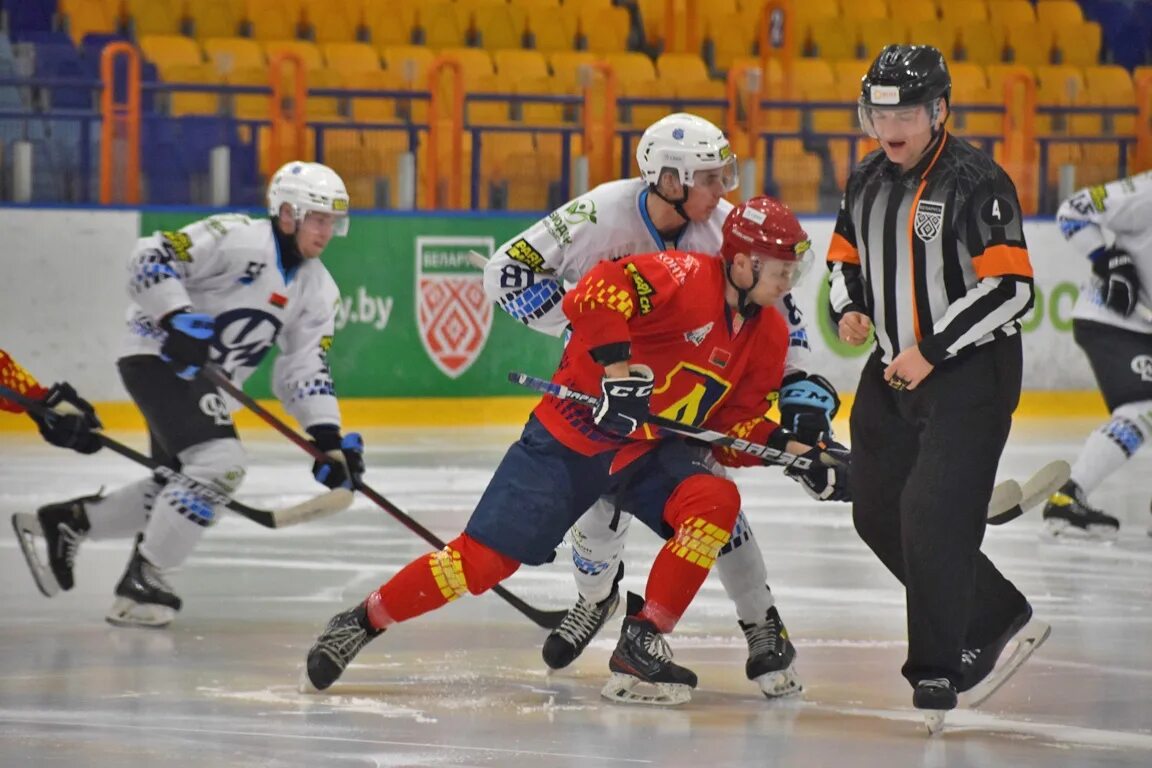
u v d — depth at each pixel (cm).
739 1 4153
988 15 4309
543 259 1337
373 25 3894
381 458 2669
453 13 3944
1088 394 3369
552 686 1331
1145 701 1295
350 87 3516
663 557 1259
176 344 1498
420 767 1075
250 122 3094
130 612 1556
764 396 1280
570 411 1259
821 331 3272
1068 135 3453
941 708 1133
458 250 3125
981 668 1212
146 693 1284
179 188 3064
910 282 1154
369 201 3150
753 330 1253
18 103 3069
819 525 2175
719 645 1506
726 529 1253
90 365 2925
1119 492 2467
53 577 1631
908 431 1181
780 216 1208
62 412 1545
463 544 1264
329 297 1609
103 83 2991
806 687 1339
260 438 2884
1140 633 1570
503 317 3148
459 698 1282
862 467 1205
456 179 3180
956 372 1144
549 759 1098
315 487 2403
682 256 1228
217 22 3781
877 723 1216
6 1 3597
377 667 1395
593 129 3325
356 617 1280
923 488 1134
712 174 1290
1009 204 1123
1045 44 4156
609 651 1473
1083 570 1897
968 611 1139
